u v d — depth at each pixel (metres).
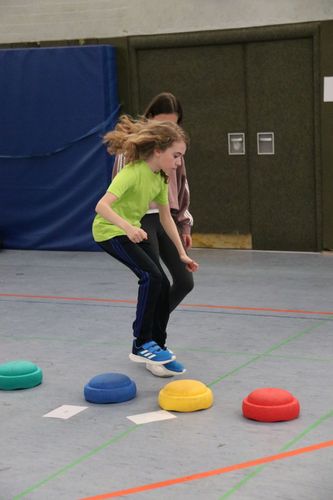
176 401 4.61
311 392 4.90
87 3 10.18
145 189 4.97
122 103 10.27
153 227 5.26
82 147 10.16
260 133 9.68
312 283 8.02
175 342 6.11
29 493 3.64
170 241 5.34
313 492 3.55
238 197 9.93
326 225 9.52
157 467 3.88
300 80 9.39
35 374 5.19
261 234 9.89
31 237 10.60
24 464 3.98
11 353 5.99
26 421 4.59
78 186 10.25
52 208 10.44
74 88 10.09
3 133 10.53
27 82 10.30
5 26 10.58
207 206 10.10
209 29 9.68
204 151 9.99
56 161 10.33
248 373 5.31
